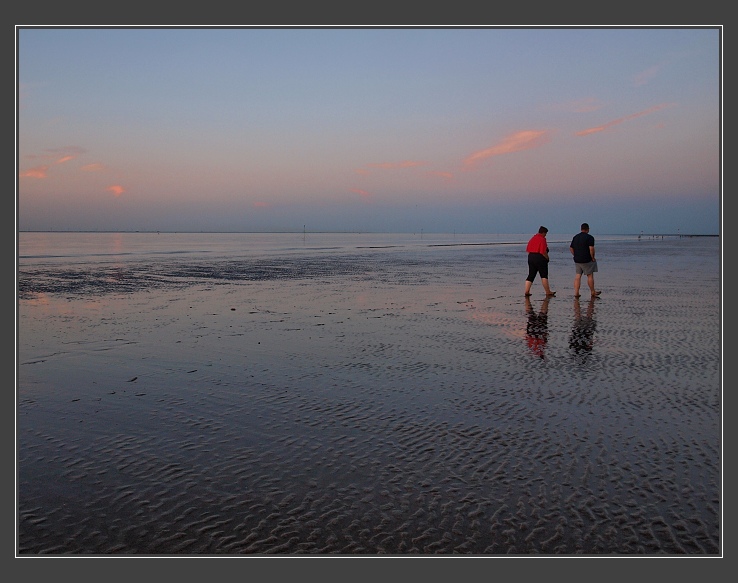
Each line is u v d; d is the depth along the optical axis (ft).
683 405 20.72
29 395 22.11
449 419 19.40
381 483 14.69
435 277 76.69
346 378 24.61
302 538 12.34
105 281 67.62
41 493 14.15
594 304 47.93
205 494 14.12
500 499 13.84
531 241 53.26
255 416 19.74
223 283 66.54
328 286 63.62
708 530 12.51
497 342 32.22
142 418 19.54
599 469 15.40
